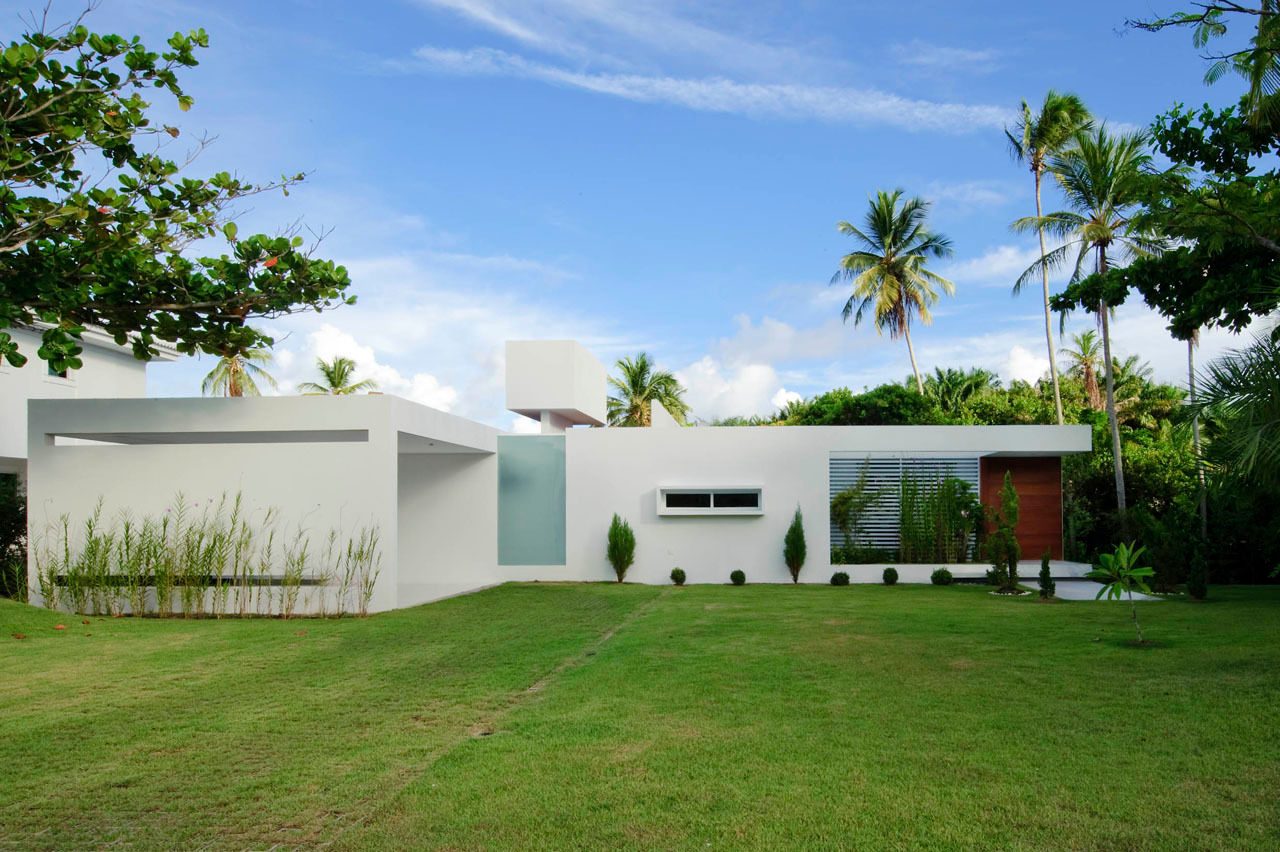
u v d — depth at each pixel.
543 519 16.45
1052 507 17.08
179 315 10.39
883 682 6.27
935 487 16.41
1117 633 8.46
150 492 11.26
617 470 16.30
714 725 5.13
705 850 3.32
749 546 16.03
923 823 3.54
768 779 4.12
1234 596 12.32
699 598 12.84
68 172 9.58
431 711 5.68
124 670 7.18
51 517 11.30
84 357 16.27
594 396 18.66
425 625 9.88
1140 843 3.29
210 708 5.81
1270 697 5.45
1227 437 9.06
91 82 9.39
